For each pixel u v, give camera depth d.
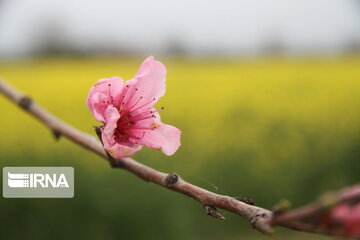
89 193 0.88
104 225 0.88
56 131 0.29
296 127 1.22
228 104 1.30
